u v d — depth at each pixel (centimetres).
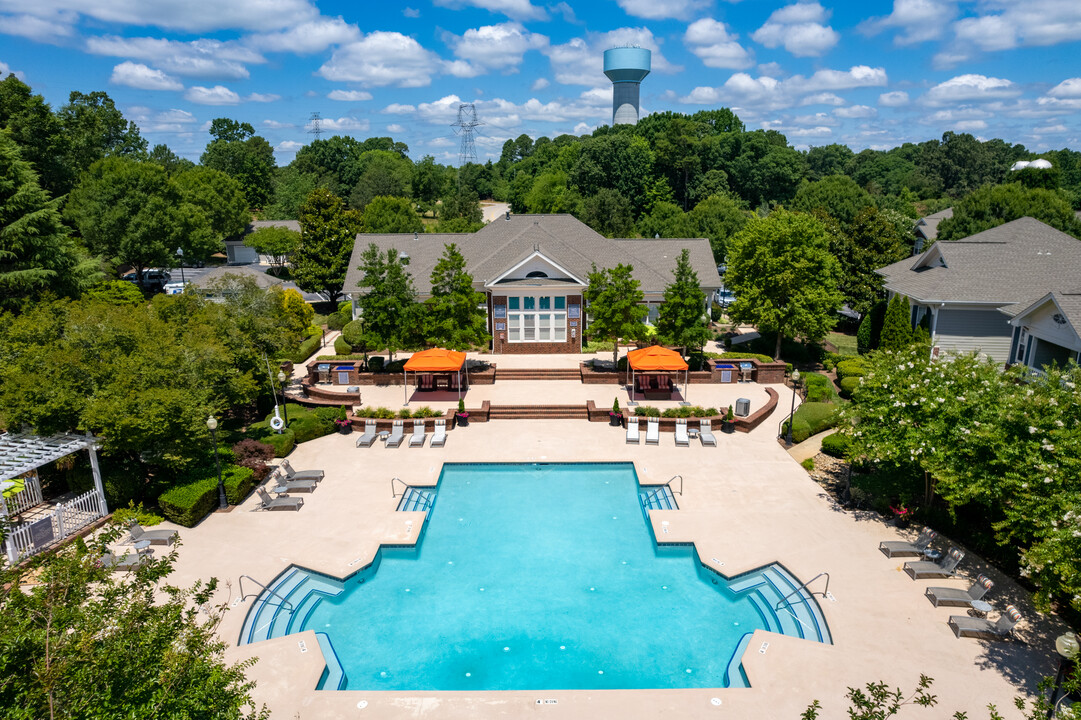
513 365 3891
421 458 2828
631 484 2641
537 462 2789
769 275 4025
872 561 1988
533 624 1770
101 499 2219
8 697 764
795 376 2873
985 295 3572
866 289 4906
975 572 1911
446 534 2253
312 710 1409
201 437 2320
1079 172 12800
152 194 6919
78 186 6650
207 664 966
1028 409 1741
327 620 1791
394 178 12669
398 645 1688
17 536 1919
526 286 3975
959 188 13325
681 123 11031
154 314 2972
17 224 3647
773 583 1923
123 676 831
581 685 1545
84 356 2348
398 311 3600
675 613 1819
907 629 1669
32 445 2161
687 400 3450
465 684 1548
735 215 7481
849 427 2286
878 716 962
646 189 10338
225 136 15025
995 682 1480
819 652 1584
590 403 3281
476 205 10188
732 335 4878
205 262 9569
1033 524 1612
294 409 3238
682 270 3709
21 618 825
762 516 2277
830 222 5550
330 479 2617
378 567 2052
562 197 9800
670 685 1545
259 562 1998
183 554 2036
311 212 6138
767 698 1445
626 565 2058
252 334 3166
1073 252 3884
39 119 5956
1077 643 1282
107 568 992
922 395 2025
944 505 2277
